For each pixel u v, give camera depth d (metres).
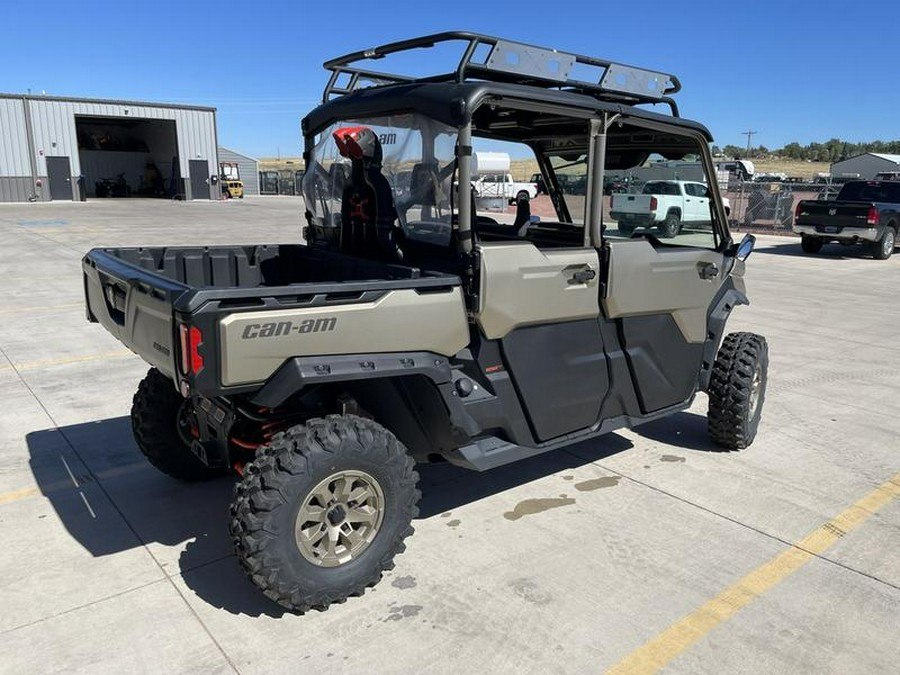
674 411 4.48
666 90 4.36
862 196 17.77
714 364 4.77
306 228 4.53
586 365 3.88
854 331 8.95
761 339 4.94
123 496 4.08
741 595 3.20
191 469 4.19
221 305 2.65
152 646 2.79
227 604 3.07
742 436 4.79
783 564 3.46
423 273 3.37
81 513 3.88
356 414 3.25
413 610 3.05
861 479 4.48
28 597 3.10
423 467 4.59
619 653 2.80
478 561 3.45
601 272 3.80
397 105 3.46
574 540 3.67
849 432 5.32
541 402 3.71
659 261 4.05
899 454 4.91
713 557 3.52
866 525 3.88
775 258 16.88
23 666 2.67
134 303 3.12
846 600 3.18
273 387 2.79
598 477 4.46
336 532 2.97
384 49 3.65
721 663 2.76
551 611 3.06
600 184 3.71
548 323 3.64
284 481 2.80
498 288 3.34
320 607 2.99
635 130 3.96
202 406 3.51
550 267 3.54
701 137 4.23
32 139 36.34
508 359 3.53
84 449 4.73
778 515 3.98
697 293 4.36
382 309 2.98
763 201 25.27
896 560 3.53
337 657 2.75
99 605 3.05
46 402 5.62
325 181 4.18
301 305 2.78
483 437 3.68
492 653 2.79
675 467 4.63
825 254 17.78
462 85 3.21
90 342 7.52
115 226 22.59
